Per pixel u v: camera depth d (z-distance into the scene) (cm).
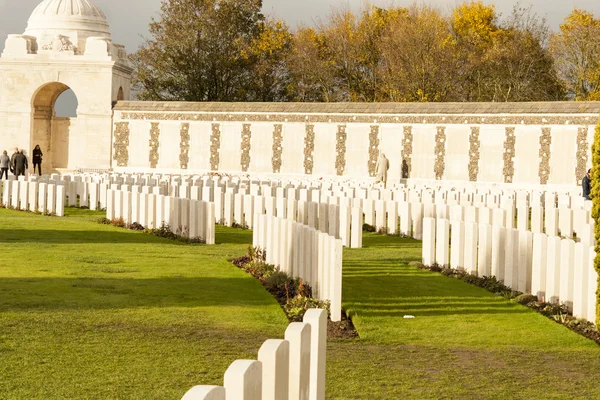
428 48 7769
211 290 1684
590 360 1223
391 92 7925
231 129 5941
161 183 3456
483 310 1570
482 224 1858
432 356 1229
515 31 8125
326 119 5716
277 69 8625
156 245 2416
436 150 5453
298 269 1734
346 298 1653
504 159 5269
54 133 6500
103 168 6228
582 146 5053
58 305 1460
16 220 3008
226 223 3053
